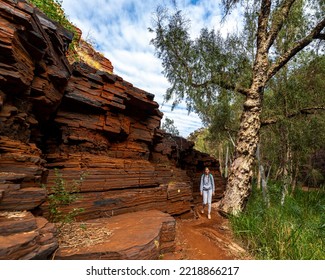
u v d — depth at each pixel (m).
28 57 3.59
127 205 5.61
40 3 6.58
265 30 9.42
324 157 20.73
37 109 4.47
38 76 4.10
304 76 11.38
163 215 5.32
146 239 3.51
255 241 5.25
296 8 9.89
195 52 9.91
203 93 10.58
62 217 4.21
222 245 5.25
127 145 6.91
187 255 4.45
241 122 9.42
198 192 12.41
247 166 8.73
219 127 14.84
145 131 7.62
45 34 3.82
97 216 4.91
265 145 17.59
